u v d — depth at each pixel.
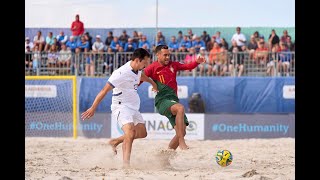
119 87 15.16
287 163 17.44
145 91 29.28
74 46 33.38
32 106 29.77
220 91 29.42
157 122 28.38
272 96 29.42
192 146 24.67
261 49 32.41
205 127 28.67
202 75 30.89
